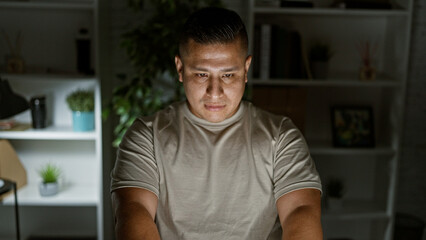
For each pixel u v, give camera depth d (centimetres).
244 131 114
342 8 262
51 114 294
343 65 295
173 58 243
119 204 103
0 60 285
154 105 255
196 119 113
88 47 270
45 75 261
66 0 279
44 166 303
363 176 313
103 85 270
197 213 114
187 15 248
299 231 98
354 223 321
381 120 302
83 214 314
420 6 291
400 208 316
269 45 266
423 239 322
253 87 270
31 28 283
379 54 296
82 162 304
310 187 106
